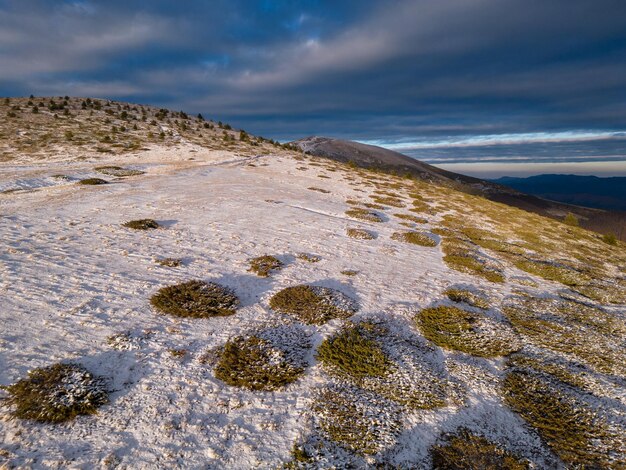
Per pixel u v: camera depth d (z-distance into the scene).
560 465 8.51
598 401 11.23
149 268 17.39
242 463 7.82
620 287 25.67
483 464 8.30
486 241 33.06
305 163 73.06
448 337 14.57
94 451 7.66
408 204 46.28
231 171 53.59
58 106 116.88
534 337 15.43
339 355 12.26
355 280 19.39
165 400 9.41
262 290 16.92
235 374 10.72
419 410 9.98
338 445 8.52
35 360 10.13
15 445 7.51
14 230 19.81
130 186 35.41
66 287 14.41
